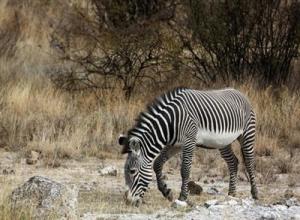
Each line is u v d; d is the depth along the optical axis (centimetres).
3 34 7138
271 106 5009
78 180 3703
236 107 3356
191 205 3069
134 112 4925
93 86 5494
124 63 5512
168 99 3145
